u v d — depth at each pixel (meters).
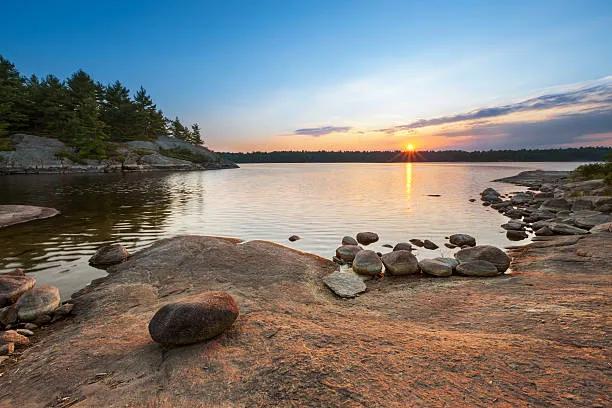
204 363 5.45
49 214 24.12
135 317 8.00
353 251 14.23
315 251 15.87
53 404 4.79
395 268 11.92
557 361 5.01
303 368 5.07
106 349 6.30
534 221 22.70
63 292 10.33
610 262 11.63
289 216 24.80
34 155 71.00
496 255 12.12
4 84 75.31
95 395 4.88
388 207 29.27
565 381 4.50
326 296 9.79
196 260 12.21
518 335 6.20
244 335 6.37
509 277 10.96
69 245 15.86
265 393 4.58
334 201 33.25
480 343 5.81
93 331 7.27
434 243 17.23
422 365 5.07
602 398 4.13
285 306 8.61
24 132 78.38
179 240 14.68
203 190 43.22
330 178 72.31
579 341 5.63
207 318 6.17
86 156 77.88
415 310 8.52
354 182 59.88
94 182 51.78
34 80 94.00
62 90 85.44
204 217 24.17
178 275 10.98
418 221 23.02
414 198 35.56
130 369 5.52
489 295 9.22
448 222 22.66
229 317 6.48
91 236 17.83
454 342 5.91
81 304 9.17
